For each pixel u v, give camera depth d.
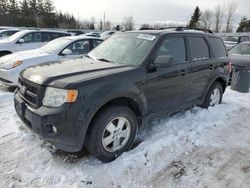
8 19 50.72
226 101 5.91
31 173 2.82
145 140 3.62
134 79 3.26
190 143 3.62
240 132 4.15
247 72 6.93
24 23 51.88
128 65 3.46
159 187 2.71
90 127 2.92
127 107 3.20
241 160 3.27
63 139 2.73
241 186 2.76
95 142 2.93
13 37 9.56
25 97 3.08
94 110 2.79
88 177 2.77
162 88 3.69
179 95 4.09
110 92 2.92
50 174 2.80
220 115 4.79
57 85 2.75
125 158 3.13
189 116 4.61
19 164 2.99
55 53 6.80
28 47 9.45
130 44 3.92
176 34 4.07
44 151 3.27
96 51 4.32
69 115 2.67
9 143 3.45
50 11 55.97
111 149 3.12
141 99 3.35
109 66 3.37
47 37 10.04
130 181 2.78
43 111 2.73
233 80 7.22
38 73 3.08
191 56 4.27
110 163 3.07
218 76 4.96
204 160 3.24
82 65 3.44
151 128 4.05
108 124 3.02
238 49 8.98
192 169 3.04
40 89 2.83
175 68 3.86
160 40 3.75
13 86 6.28
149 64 3.48
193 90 4.40
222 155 3.37
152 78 3.49
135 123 3.34
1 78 6.14
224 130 4.17
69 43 7.12
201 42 4.61
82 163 3.05
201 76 4.49
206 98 4.98
